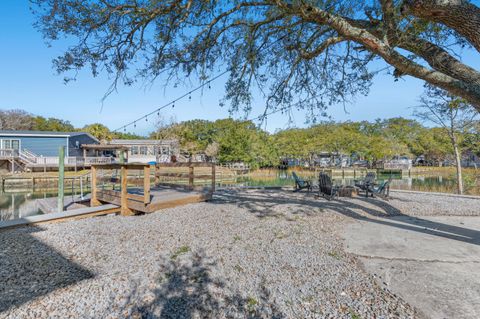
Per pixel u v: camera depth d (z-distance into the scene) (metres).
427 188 14.27
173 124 34.66
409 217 5.68
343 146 31.00
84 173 21.83
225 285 2.62
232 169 28.53
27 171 22.17
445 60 2.98
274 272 2.92
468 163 25.28
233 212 5.83
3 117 36.75
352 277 2.82
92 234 4.28
